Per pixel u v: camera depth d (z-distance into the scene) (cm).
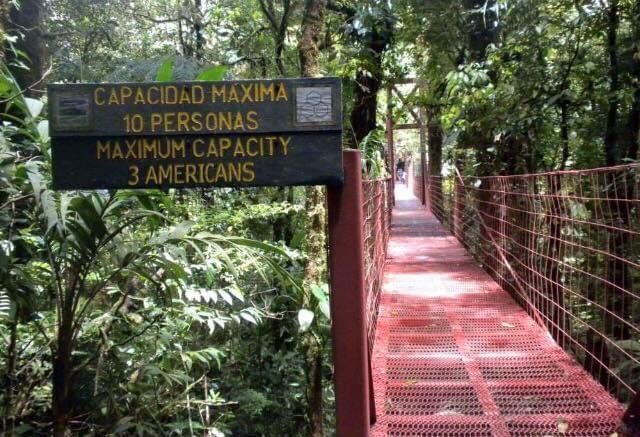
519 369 398
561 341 458
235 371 476
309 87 235
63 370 306
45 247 303
